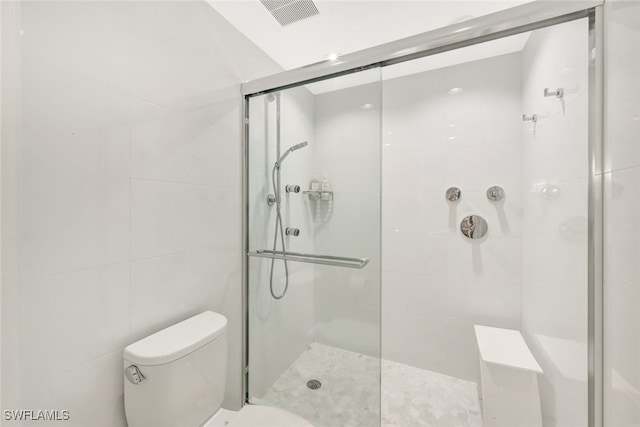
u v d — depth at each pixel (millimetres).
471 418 1424
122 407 862
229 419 992
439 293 1828
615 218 744
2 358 605
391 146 1947
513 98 1642
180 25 1065
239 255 1392
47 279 692
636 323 656
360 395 1351
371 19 1336
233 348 1357
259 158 1441
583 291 905
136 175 905
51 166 698
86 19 771
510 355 1331
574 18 866
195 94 1132
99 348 803
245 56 1426
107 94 822
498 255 1679
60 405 720
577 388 958
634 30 662
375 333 1343
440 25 1392
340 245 1373
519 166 1625
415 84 1874
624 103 705
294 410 1398
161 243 991
